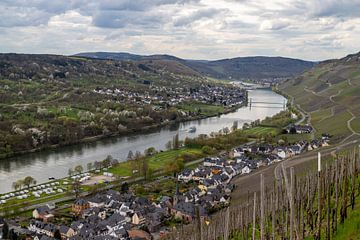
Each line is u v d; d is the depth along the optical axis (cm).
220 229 11725
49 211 16775
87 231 14862
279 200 9244
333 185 8975
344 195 7825
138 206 17150
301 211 7469
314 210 8538
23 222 16075
